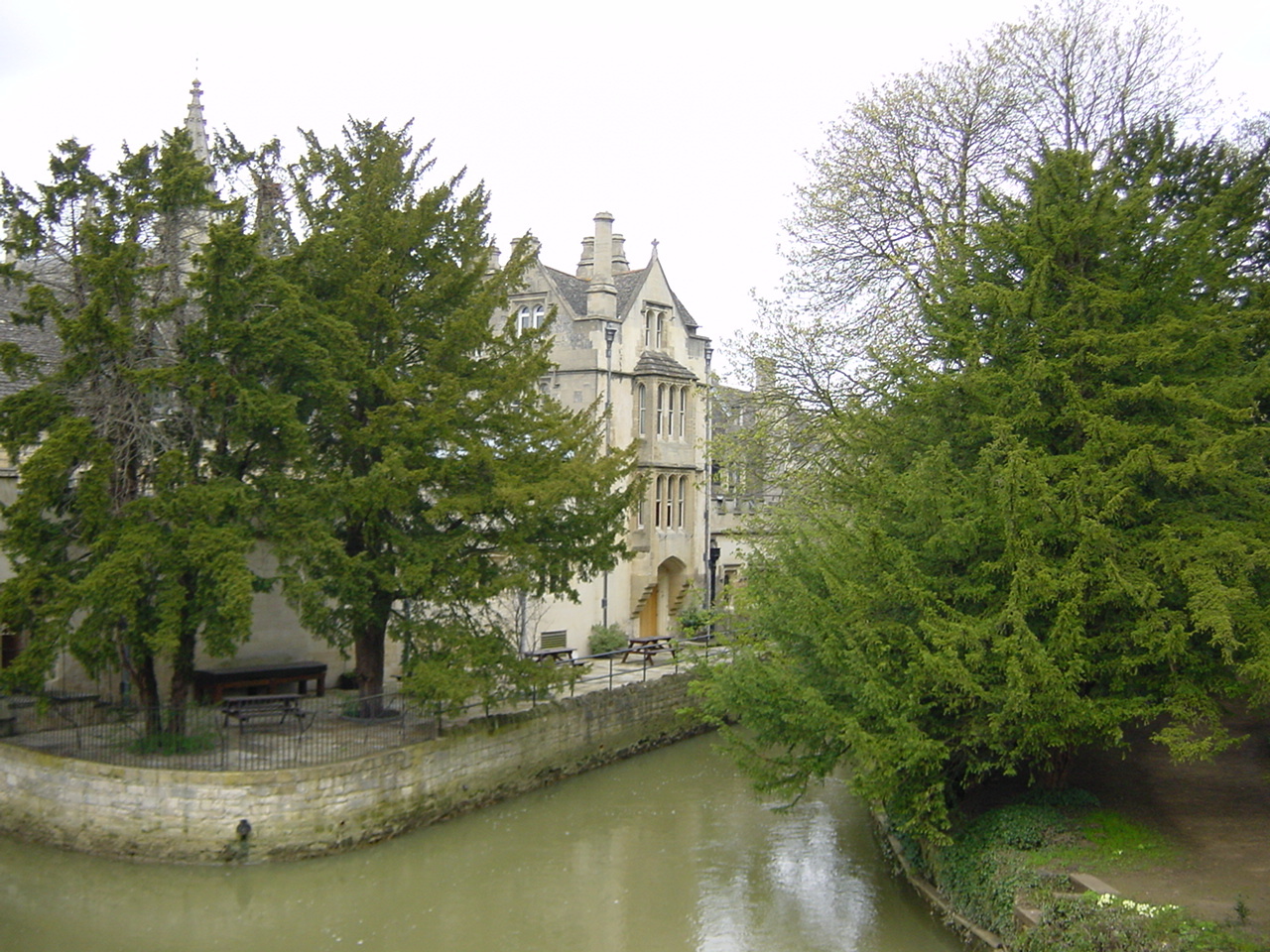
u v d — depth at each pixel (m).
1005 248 17.72
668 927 17.38
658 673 32.50
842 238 28.44
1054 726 14.83
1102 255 16.94
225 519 20.36
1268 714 20.62
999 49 27.92
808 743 17.27
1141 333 15.59
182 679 21.58
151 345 21.11
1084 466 15.12
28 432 19.97
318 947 16.53
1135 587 14.40
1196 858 15.23
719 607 32.50
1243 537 14.98
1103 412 16.05
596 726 27.72
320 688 27.11
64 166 20.11
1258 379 15.61
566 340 39.09
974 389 16.58
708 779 26.77
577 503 24.80
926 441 17.83
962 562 16.55
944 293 18.28
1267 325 17.03
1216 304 16.81
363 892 18.72
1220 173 22.78
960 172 27.33
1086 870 14.88
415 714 24.25
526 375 22.91
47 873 19.02
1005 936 14.35
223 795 19.28
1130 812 17.41
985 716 15.28
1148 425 15.81
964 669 14.50
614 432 39.22
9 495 24.12
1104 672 15.36
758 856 20.84
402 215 22.16
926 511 15.99
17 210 19.89
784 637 17.58
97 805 19.78
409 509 22.83
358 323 22.22
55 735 21.72
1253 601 15.27
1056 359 16.30
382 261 21.64
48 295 19.89
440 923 17.47
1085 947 12.62
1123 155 23.48
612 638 37.34
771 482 28.30
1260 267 21.64
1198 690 14.98
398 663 30.06
